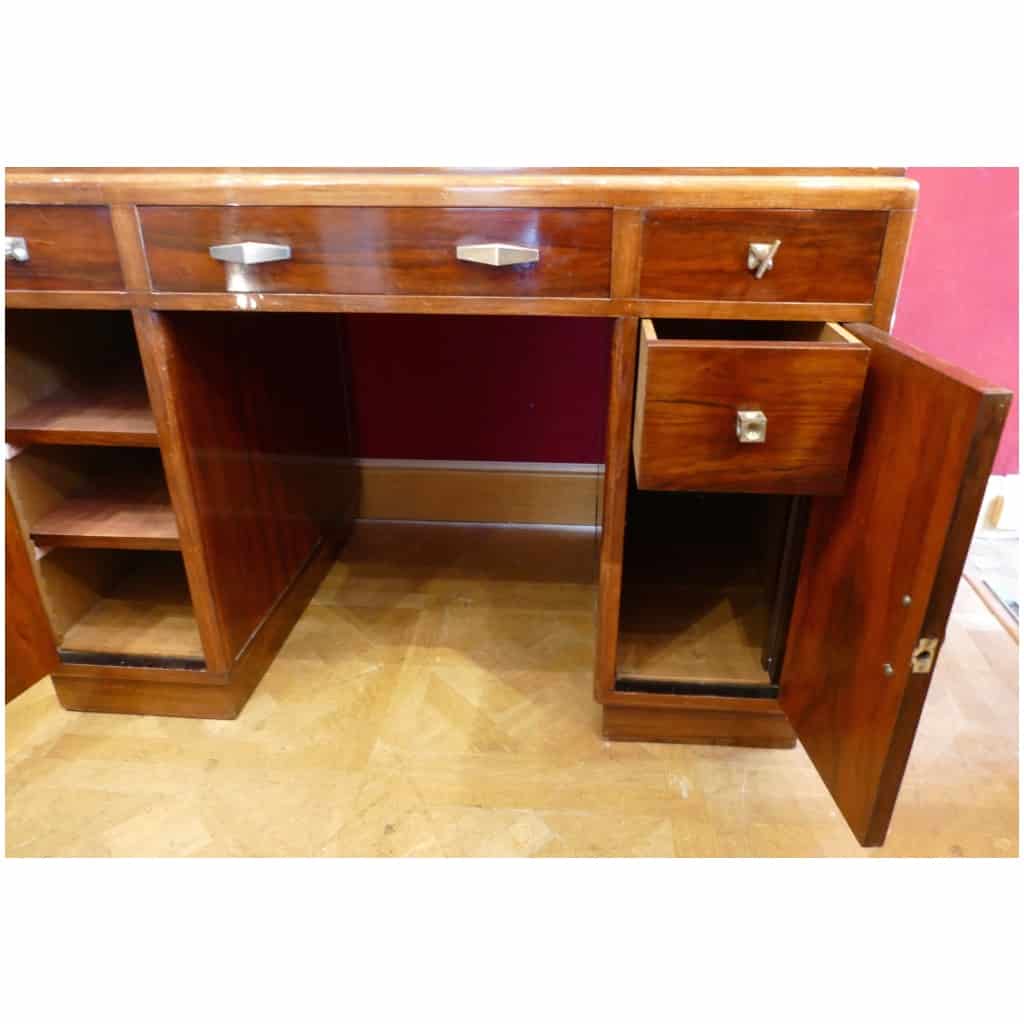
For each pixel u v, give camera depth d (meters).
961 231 1.39
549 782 1.01
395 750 1.06
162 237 0.82
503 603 1.40
